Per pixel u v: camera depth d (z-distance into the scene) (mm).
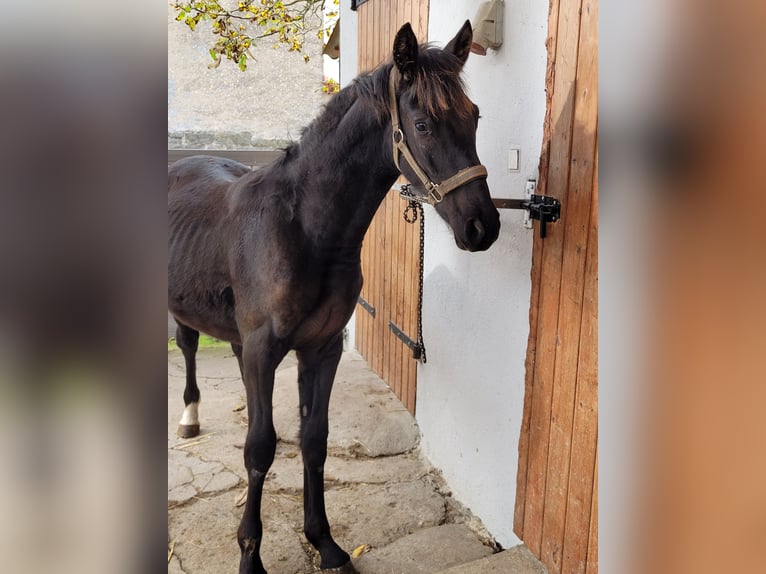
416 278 2979
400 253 3213
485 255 2230
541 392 1882
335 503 2521
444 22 2537
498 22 2008
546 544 1876
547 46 1761
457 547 2197
